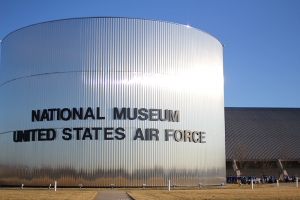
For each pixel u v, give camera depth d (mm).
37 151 56344
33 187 56094
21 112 58719
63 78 56500
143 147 55406
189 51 60094
